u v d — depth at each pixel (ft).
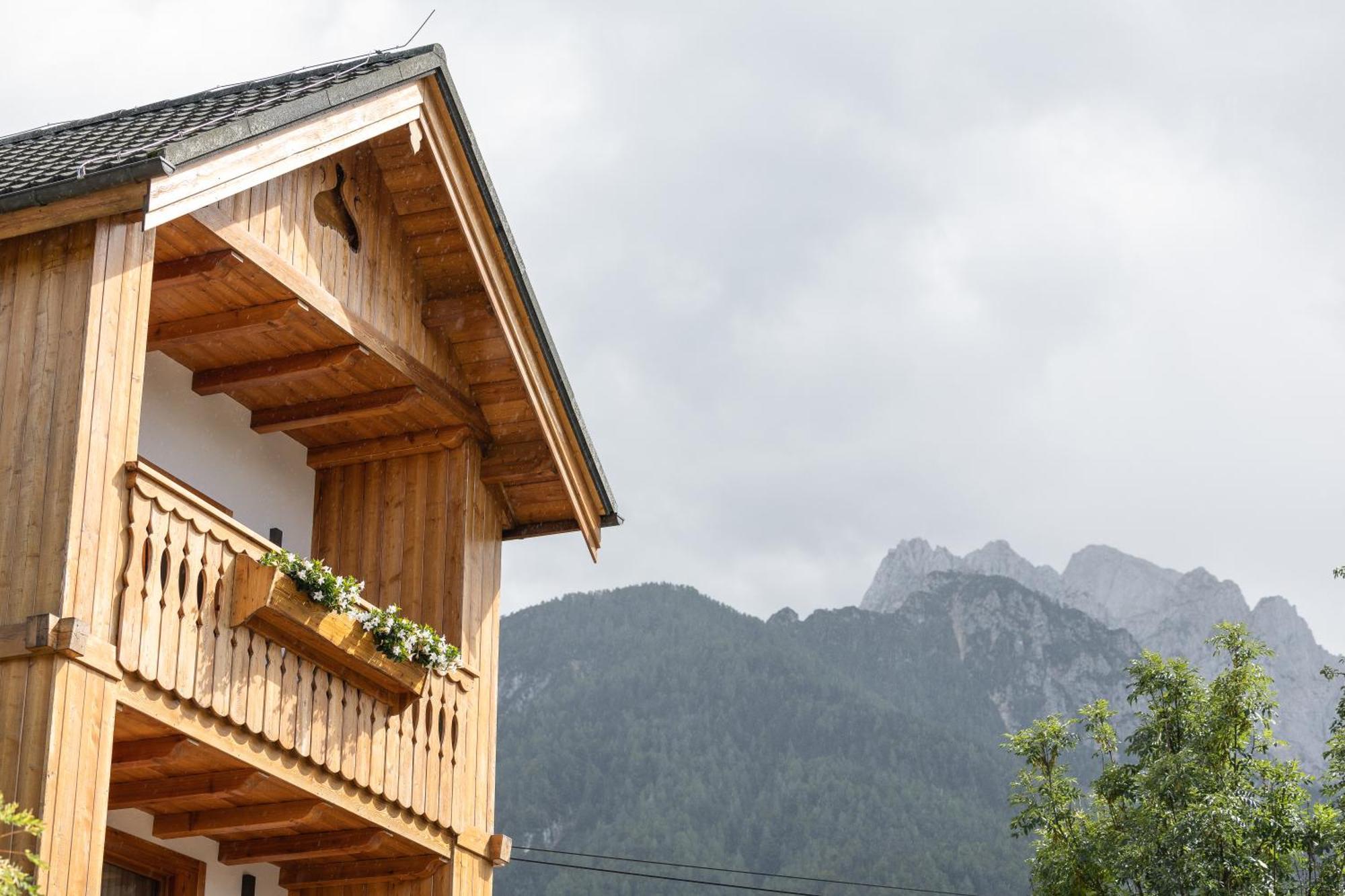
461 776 47.70
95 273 34.65
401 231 48.93
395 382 48.67
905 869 512.63
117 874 43.32
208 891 45.32
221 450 48.73
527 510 54.03
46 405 33.96
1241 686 65.26
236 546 38.70
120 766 38.22
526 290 50.29
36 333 34.55
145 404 46.11
